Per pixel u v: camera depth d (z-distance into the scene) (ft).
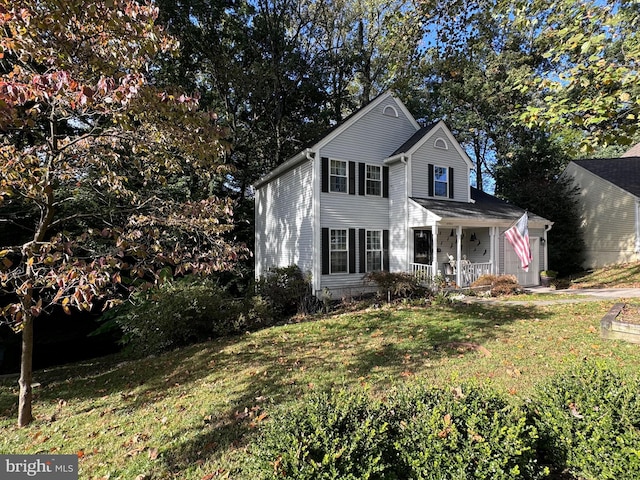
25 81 11.80
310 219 42.01
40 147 13.05
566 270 57.82
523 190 61.98
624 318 21.34
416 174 44.27
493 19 26.50
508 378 15.24
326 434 8.02
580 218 59.88
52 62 11.49
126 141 14.88
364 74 70.28
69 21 10.61
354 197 43.73
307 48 70.90
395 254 45.39
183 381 19.13
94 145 14.33
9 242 32.60
